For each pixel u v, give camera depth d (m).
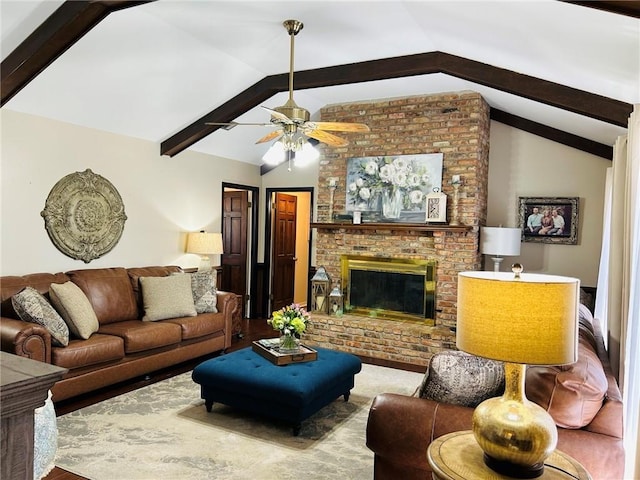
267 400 3.34
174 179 5.97
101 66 4.09
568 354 1.58
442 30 3.50
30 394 0.72
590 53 2.72
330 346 5.82
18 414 0.71
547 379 1.93
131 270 5.21
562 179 5.53
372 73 4.57
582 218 5.45
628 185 2.98
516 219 5.75
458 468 1.63
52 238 4.52
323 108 6.18
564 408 1.89
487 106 5.58
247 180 7.38
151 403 3.88
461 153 5.35
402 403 2.17
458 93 5.35
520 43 3.08
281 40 4.09
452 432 2.01
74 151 4.71
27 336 3.38
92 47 3.82
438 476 1.62
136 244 5.46
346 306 6.05
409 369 5.10
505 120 5.73
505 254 5.15
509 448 1.55
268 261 7.68
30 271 4.35
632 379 2.85
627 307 2.95
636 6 1.89
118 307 4.74
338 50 4.30
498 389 2.12
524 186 5.71
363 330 5.62
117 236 5.20
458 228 5.20
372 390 4.36
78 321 3.96
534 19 2.52
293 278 8.28
